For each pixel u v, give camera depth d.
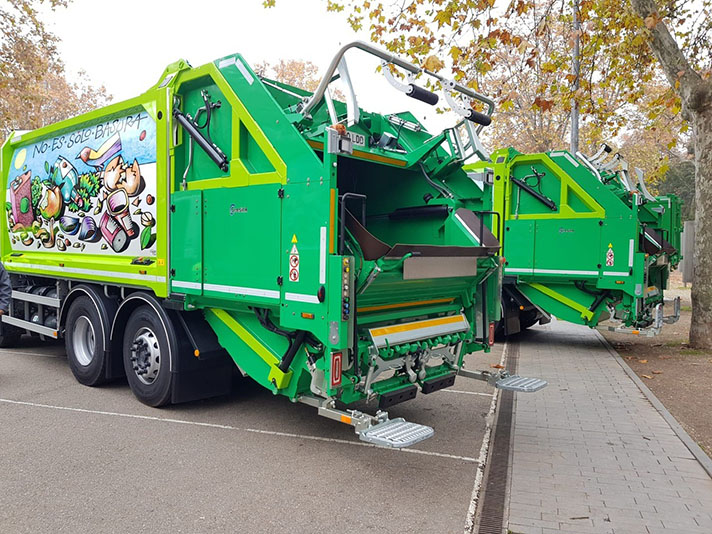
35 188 7.10
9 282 6.31
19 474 3.96
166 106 4.92
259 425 5.11
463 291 5.29
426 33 10.00
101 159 5.84
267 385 4.46
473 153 4.91
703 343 9.02
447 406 5.88
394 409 5.73
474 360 8.47
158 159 5.04
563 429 5.16
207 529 3.25
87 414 5.34
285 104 4.76
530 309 10.40
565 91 12.17
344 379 3.92
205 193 4.63
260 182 4.20
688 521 3.42
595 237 8.95
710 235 8.86
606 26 10.96
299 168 3.93
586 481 4.00
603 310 9.21
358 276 3.91
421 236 5.33
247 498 3.66
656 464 4.33
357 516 3.44
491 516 3.47
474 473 4.13
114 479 3.91
